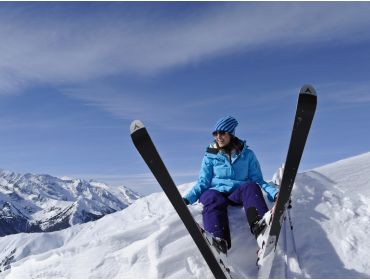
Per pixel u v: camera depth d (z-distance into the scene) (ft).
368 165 18.78
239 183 14.58
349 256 12.63
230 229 13.53
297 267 12.17
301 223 14.21
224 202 13.67
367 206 15.05
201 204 15.29
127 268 12.67
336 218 14.37
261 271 11.26
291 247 13.08
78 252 14.19
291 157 10.61
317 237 13.51
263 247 11.48
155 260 12.52
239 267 12.12
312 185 16.33
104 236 14.57
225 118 14.46
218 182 14.82
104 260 13.20
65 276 12.96
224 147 14.76
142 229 14.51
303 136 10.49
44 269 13.69
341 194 16.01
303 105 10.34
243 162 14.67
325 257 12.62
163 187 10.68
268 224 11.55
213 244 11.32
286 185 10.77
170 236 13.52
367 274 11.79
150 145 10.63
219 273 10.70
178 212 10.64
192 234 10.68
